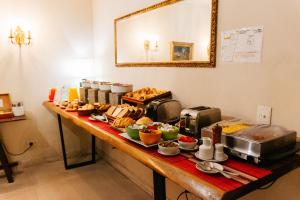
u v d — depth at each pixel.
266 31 1.41
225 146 1.24
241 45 1.54
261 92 1.46
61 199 2.45
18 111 2.94
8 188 2.66
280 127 1.33
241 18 1.53
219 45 1.68
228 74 1.65
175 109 1.92
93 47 3.61
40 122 3.30
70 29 3.40
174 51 2.08
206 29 1.76
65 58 3.39
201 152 1.21
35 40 3.15
